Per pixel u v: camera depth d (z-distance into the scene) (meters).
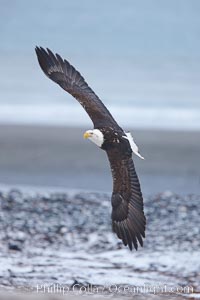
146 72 69.12
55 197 21.75
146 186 24.28
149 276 15.14
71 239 17.94
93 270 15.32
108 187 24.20
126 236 10.88
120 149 11.02
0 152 28.55
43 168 26.33
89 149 29.53
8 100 44.06
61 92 48.44
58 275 14.77
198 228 18.91
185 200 21.88
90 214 20.08
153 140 31.77
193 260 16.23
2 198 21.30
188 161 27.67
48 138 31.66
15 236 17.86
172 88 54.38
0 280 14.20
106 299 12.55
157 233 18.45
